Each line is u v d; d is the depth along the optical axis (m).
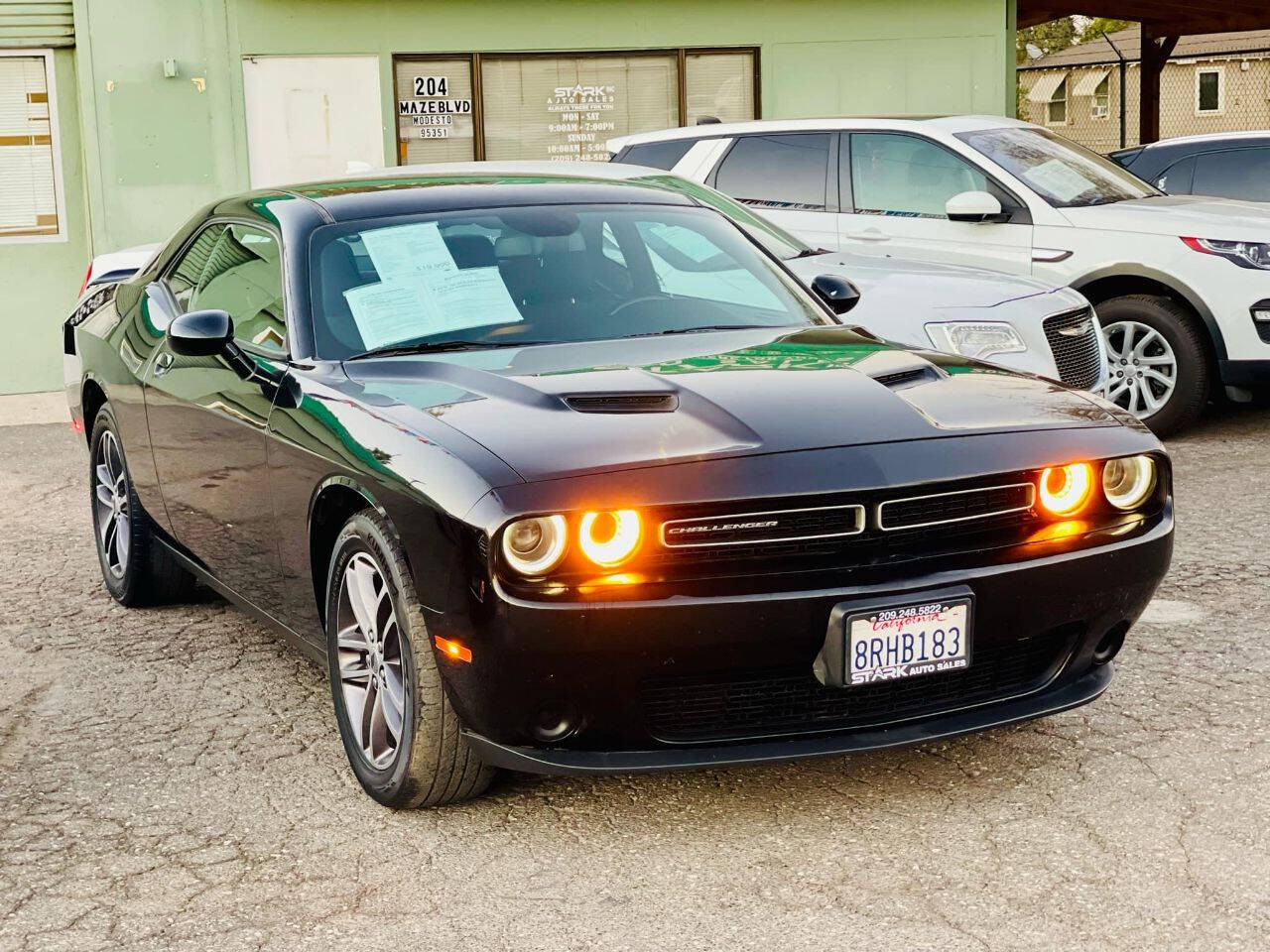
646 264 4.73
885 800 3.80
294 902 3.35
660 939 3.11
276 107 12.66
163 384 5.10
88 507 7.97
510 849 3.60
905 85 13.65
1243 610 5.38
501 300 4.45
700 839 3.61
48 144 12.50
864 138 9.20
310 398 4.05
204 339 4.42
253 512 4.43
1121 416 3.88
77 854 3.63
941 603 3.40
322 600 4.17
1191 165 11.23
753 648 3.33
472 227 4.69
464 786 3.76
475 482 3.32
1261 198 10.95
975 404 3.77
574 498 3.26
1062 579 3.55
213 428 4.64
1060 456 3.58
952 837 3.56
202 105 12.49
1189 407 8.73
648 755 3.43
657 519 3.29
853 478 3.37
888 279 7.20
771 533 3.36
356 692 3.97
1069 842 3.51
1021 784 3.86
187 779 4.11
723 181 9.52
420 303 4.40
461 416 3.64
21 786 4.09
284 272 4.50
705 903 3.27
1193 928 3.07
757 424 3.52
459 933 3.18
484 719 3.42
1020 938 3.05
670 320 4.52
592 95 13.30
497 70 13.09
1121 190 9.24
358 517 3.76
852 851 3.51
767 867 3.45
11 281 12.53
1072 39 48.84
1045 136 9.57
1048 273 8.77
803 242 7.71
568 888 3.38
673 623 3.27
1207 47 34.09
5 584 6.40
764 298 4.76
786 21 13.41
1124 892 3.24
